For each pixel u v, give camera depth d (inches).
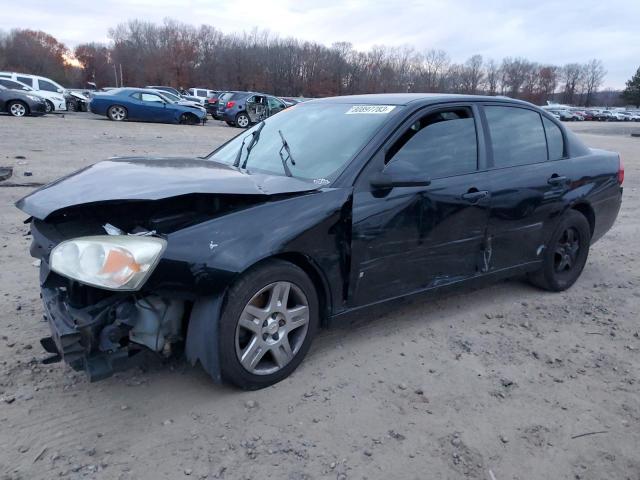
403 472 106.1
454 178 158.2
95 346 110.9
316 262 131.6
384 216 141.3
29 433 110.8
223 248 116.3
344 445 112.5
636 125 2490.2
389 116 152.3
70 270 108.3
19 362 135.3
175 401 123.8
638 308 193.0
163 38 3597.4
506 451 113.6
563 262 200.5
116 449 108.0
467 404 128.8
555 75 4436.5
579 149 204.5
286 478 102.7
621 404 132.0
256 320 124.5
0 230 244.1
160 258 110.0
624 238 295.6
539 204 181.8
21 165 404.5
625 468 110.6
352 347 152.5
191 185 117.8
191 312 119.7
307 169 146.6
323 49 3240.7
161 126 876.6
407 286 152.8
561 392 136.0
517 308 186.9
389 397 129.7
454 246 160.4
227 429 115.3
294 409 123.0
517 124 182.9
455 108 165.6
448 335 163.2
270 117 187.8
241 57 3358.8
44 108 898.1
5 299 170.6
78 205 111.9
